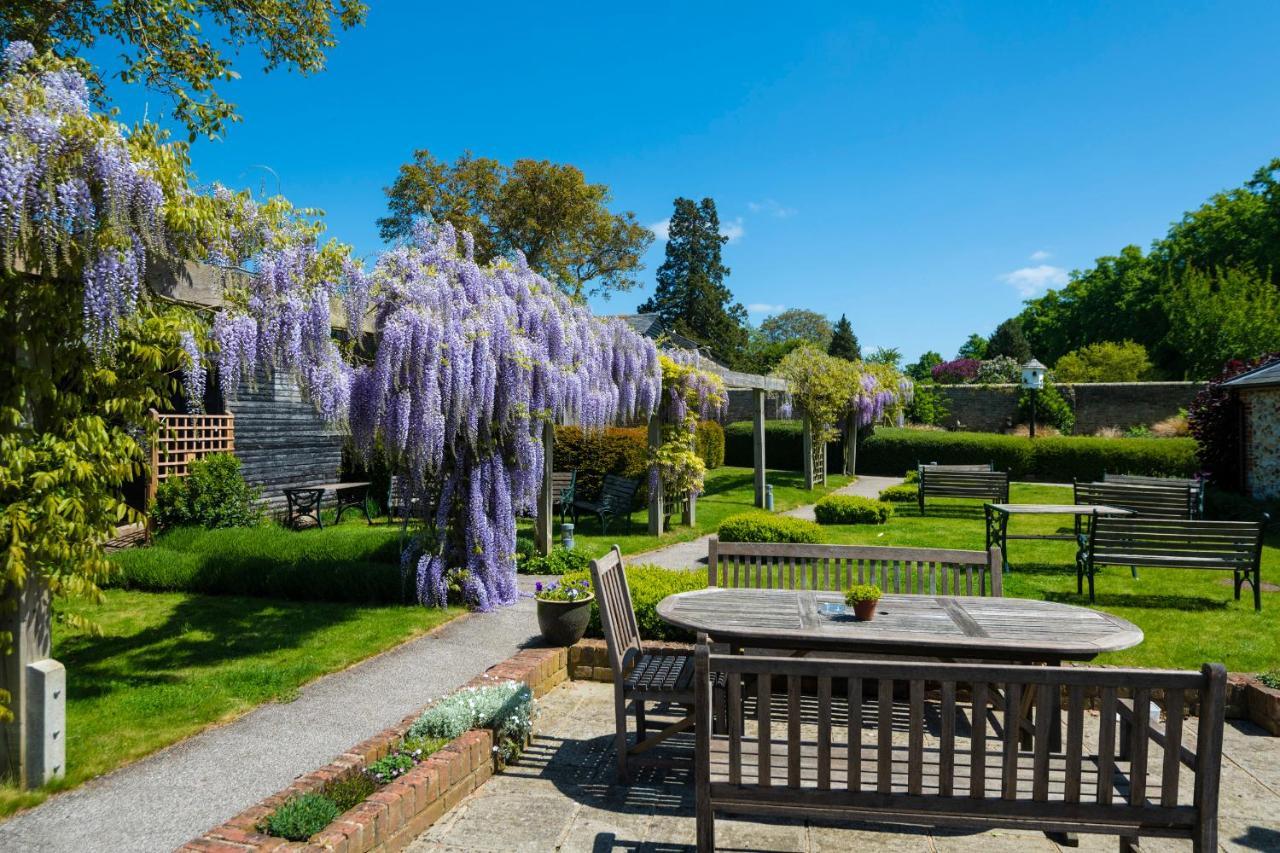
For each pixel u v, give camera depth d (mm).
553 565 8125
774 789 2779
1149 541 7043
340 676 5031
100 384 3760
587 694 4980
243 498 10805
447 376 6086
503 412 6789
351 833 2727
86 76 9773
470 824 3271
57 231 3217
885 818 2725
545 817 3342
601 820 3318
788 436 24625
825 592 4457
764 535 9633
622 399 10164
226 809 3283
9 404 3357
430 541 6949
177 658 5375
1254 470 13695
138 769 3674
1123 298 40125
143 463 4031
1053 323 46344
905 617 3875
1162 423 23594
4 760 3406
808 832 3238
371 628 6094
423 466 6344
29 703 3404
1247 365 14234
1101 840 3168
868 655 4773
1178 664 5152
